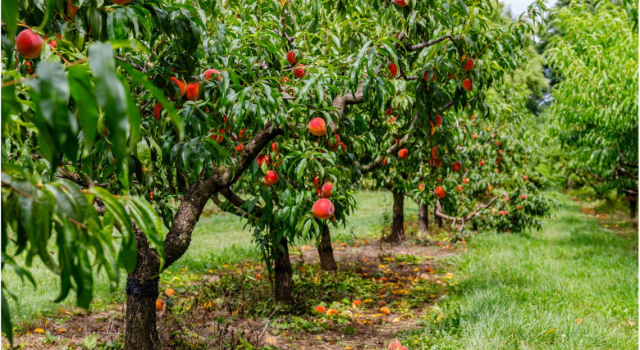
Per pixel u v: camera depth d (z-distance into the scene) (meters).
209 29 3.12
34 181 1.16
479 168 9.55
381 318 5.02
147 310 3.23
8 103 1.00
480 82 4.12
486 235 10.01
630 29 7.43
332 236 10.34
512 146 9.48
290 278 5.23
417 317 5.04
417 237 9.97
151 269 3.18
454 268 7.38
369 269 7.42
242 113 2.66
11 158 2.78
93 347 3.79
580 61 7.75
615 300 5.41
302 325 4.62
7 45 1.70
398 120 5.32
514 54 4.71
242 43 3.34
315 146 3.45
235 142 3.49
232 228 11.77
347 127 4.07
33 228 1.07
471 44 3.52
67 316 4.66
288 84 3.33
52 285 5.59
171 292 5.48
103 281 5.84
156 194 3.30
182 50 2.61
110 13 1.91
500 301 4.95
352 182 4.67
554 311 4.85
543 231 11.12
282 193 3.79
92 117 0.94
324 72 3.22
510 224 9.96
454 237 9.08
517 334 4.09
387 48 2.97
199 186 3.24
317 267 7.23
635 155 8.32
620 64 6.82
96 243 1.15
